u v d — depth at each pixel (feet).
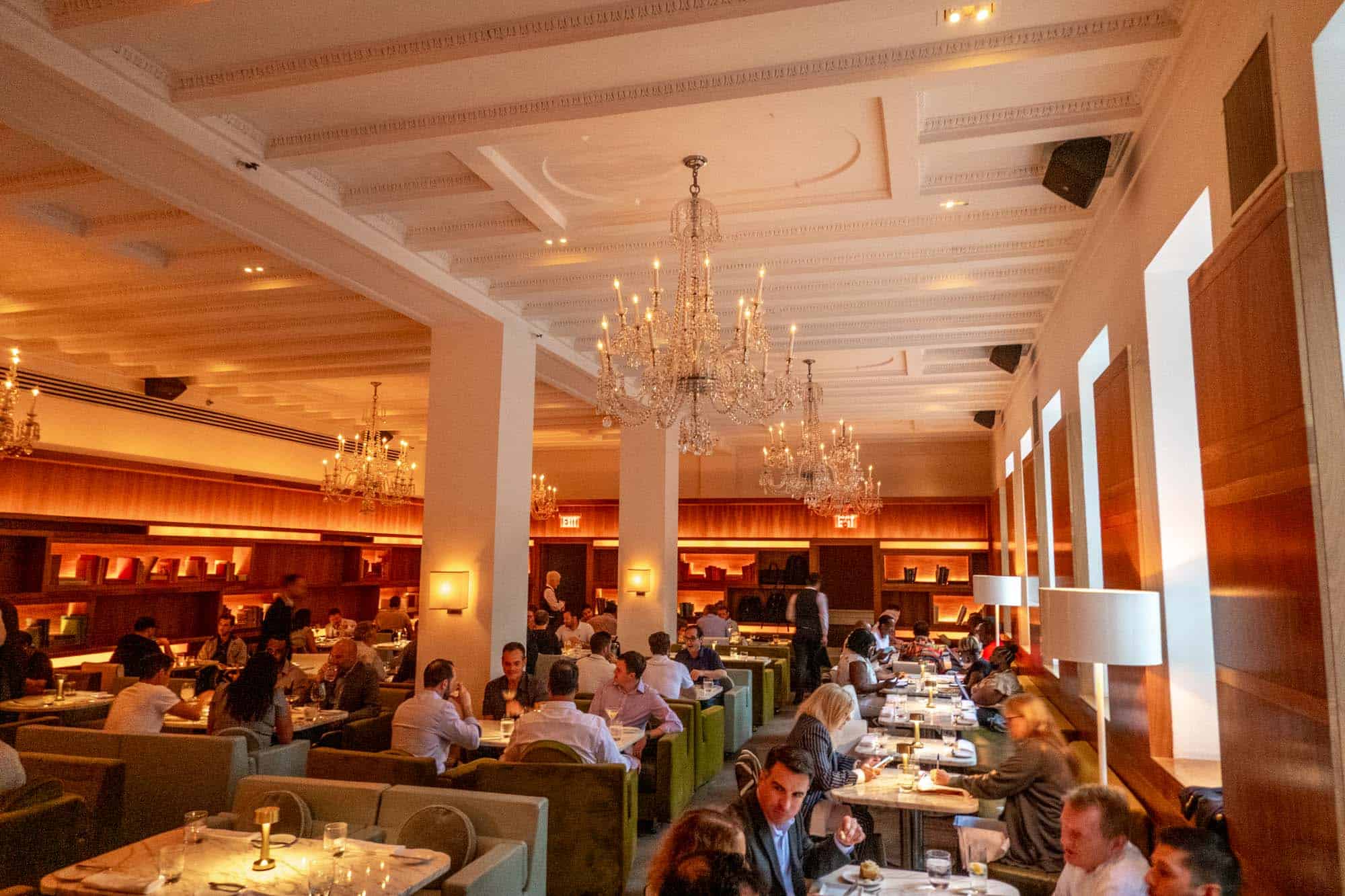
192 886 9.98
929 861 10.41
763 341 17.70
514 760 16.71
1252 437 9.09
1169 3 11.84
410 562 56.08
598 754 16.74
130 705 19.17
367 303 26.84
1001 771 13.62
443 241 20.77
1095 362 20.83
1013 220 18.90
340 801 13.52
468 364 26.43
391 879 10.30
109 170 16.29
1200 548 13.80
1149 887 8.11
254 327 29.45
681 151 16.61
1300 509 7.91
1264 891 8.89
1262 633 8.87
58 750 17.61
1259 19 9.32
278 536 44.80
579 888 15.37
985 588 27.89
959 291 25.50
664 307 26.43
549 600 46.57
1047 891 12.32
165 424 37.78
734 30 12.29
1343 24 7.60
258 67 14.08
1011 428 38.65
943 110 14.89
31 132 14.84
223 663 34.01
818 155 16.72
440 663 18.28
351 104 14.94
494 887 11.69
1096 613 11.97
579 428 51.08
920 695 28.40
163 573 37.47
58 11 12.59
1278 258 8.29
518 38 12.92
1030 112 14.83
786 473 39.42
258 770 17.90
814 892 10.26
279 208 17.98
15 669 25.44
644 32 12.37
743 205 18.71
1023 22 12.42
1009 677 25.59
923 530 53.31
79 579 33.42
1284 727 8.36
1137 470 14.56
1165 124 13.30
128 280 25.08
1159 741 13.71
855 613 53.78
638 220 19.56
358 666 24.12
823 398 40.19
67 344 31.65
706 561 56.75
